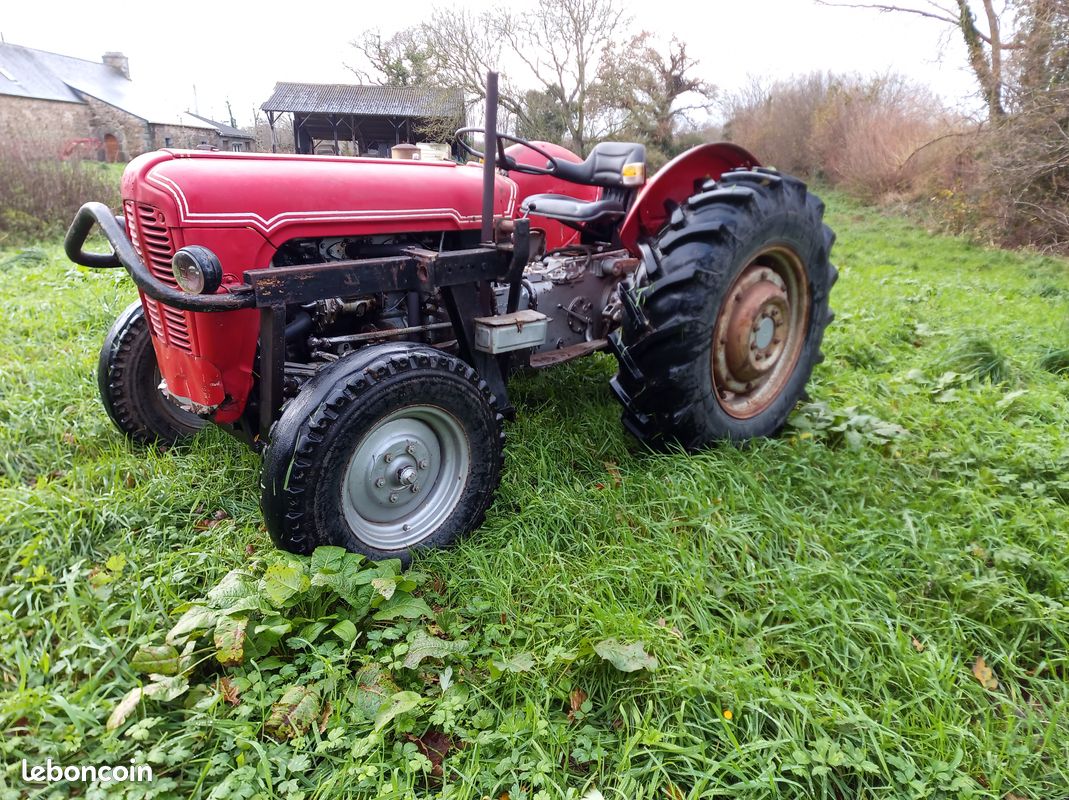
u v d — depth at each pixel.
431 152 3.50
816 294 3.26
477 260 2.57
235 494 2.72
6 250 9.35
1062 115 8.36
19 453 2.94
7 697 1.76
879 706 1.78
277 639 1.88
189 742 1.66
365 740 1.63
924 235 10.38
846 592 2.15
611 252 3.59
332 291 2.27
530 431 3.14
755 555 2.36
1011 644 2.00
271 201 2.28
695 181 3.21
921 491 2.75
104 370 2.92
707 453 2.90
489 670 1.88
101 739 1.65
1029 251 8.84
